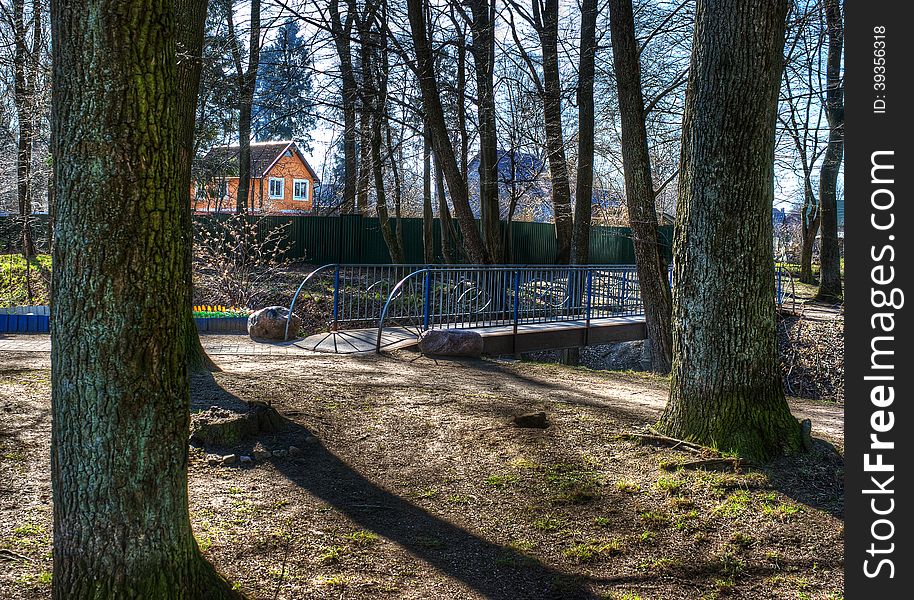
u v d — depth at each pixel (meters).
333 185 30.92
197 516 4.67
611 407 8.14
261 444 6.02
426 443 6.53
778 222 32.69
